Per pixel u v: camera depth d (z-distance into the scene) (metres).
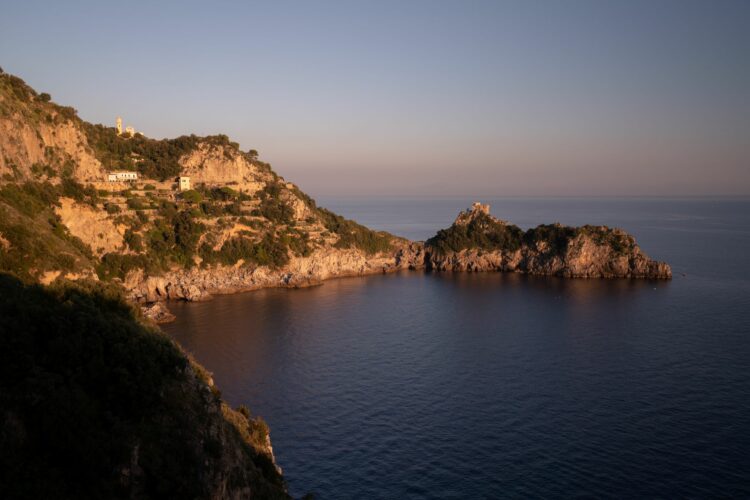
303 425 81.12
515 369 104.88
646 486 65.94
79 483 32.50
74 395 35.31
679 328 133.00
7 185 116.94
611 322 139.88
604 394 92.38
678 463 70.75
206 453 38.62
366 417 84.00
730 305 158.00
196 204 195.38
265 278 190.88
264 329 132.38
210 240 184.12
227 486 38.94
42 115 151.62
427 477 68.25
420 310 155.75
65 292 50.47
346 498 64.00
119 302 54.91
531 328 134.88
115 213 164.62
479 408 87.25
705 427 80.25
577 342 122.44
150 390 38.66
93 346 39.19
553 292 182.75
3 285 48.22
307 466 70.44
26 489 30.41
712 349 116.06
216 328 132.50
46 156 149.75
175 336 124.69
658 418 83.25
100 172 183.25
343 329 133.75
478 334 129.75
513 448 74.88
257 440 55.41
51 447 32.78
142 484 34.72
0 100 126.00
